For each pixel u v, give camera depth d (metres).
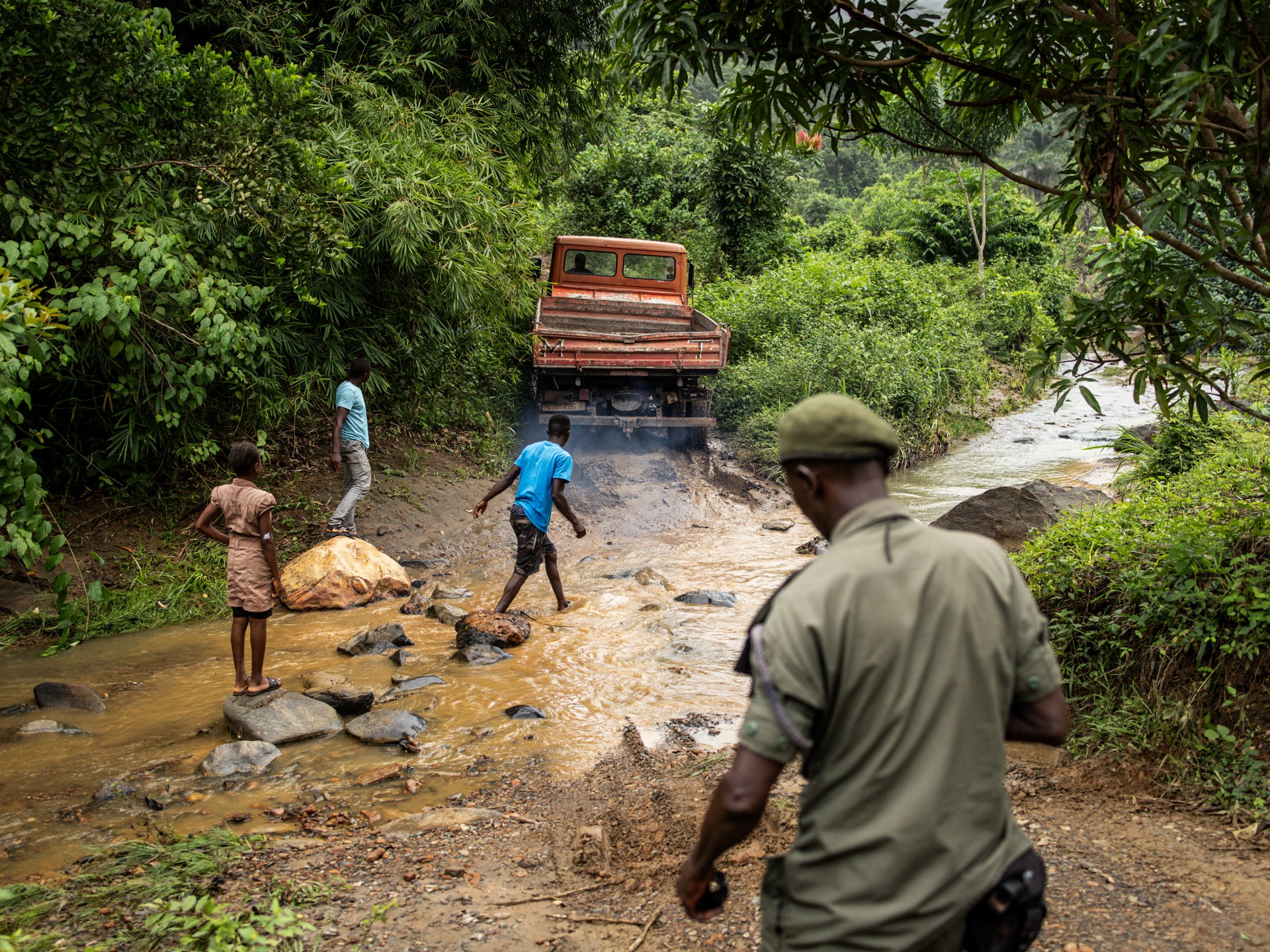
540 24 12.02
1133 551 4.66
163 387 7.42
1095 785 3.78
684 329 12.88
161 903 3.05
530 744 4.66
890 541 1.63
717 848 1.60
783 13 4.02
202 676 5.73
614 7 4.19
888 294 17.66
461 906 3.09
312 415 9.84
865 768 1.55
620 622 6.79
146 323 6.97
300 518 8.52
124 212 6.70
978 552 1.66
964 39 4.31
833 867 1.57
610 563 8.68
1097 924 2.79
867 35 4.18
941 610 1.57
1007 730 1.72
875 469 1.73
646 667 5.80
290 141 7.02
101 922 3.00
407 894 3.18
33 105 6.08
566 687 5.48
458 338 10.82
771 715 1.55
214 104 7.04
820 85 4.32
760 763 1.54
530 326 12.20
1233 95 3.82
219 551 7.70
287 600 7.27
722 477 11.71
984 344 21.30
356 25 10.59
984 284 23.27
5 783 4.24
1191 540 4.29
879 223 35.66
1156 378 4.02
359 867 3.39
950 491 11.38
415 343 10.09
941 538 1.66
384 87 10.23
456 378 11.43
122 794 4.13
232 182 6.91
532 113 12.34
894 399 13.83
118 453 7.90
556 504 6.90
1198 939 2.69
